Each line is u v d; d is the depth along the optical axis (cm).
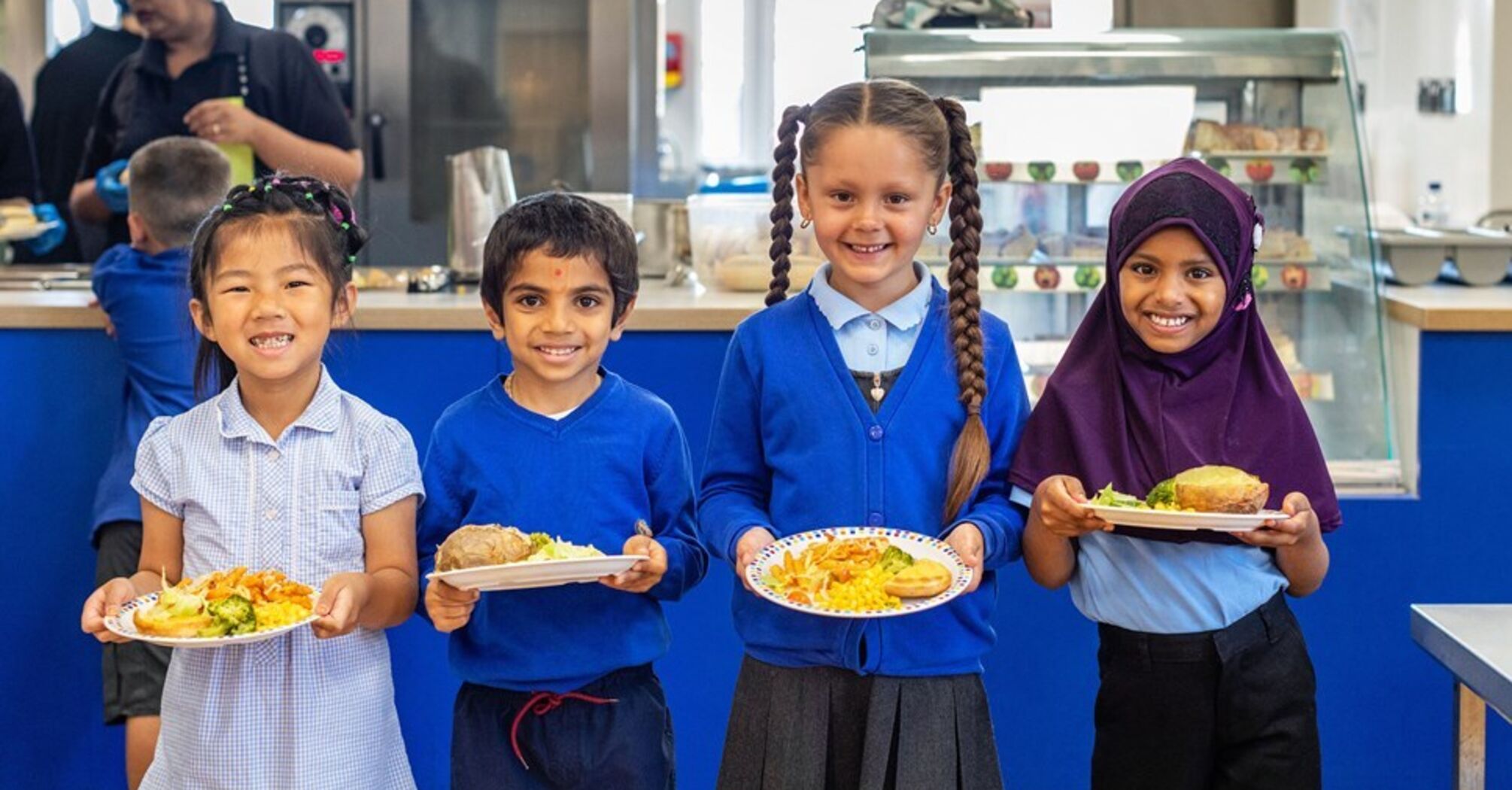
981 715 191
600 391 198
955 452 188
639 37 480
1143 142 280
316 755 182
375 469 189
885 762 185
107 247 376
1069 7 429
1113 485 192
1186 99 280
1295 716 192
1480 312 263
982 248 280
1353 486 269
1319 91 285
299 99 378
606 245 192
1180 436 191
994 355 196
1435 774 272
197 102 372
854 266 184
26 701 280
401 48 462
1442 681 270
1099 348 198
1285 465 192
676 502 201
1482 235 298
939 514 189
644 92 484
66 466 276
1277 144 282
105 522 253
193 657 183
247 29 378
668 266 330
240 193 184
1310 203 282
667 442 200
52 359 274
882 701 185
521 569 169
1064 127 280
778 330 195
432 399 276
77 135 440
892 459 188
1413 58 444
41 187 440
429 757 279
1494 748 268
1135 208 190
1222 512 176
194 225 261
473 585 171
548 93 472
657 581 184
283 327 180
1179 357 192
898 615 167
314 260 183
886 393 191
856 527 183
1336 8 462
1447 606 178
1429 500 269
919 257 279
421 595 195
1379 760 272
